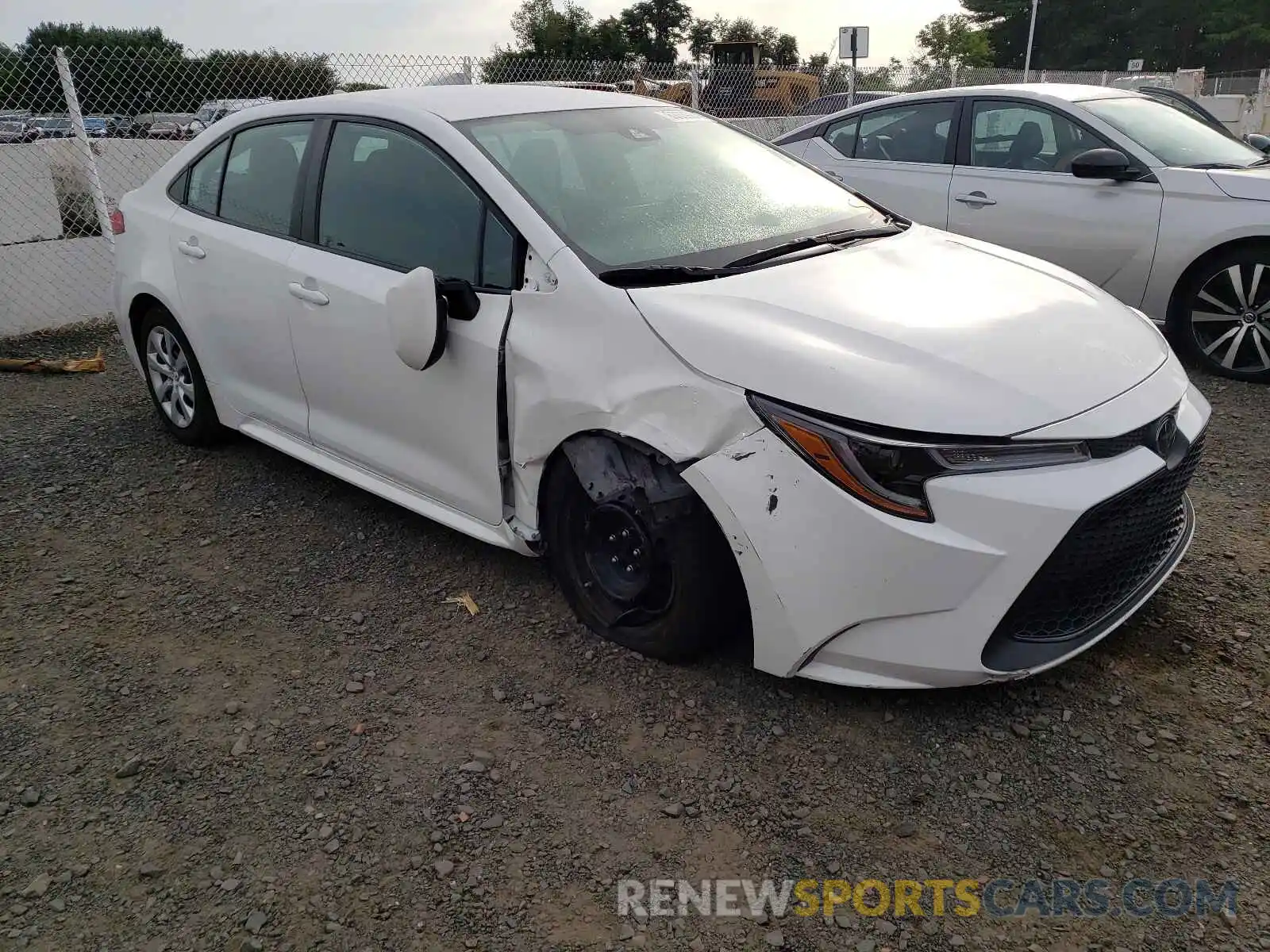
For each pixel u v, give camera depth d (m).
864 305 2.88
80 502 4.38
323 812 2.53
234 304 4.14
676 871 2.31
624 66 10.99
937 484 2.43
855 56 12.59
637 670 3.04
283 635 3.32
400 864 2.35
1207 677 2.90
